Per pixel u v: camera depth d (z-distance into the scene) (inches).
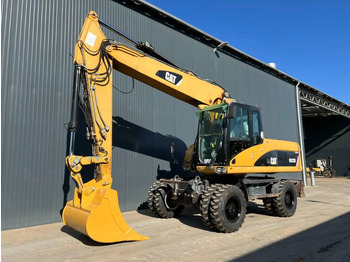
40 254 186.4
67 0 317.1
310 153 1198.9
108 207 199.3
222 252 187.5
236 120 274.7
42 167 280.1
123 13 372.2
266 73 644.1
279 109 669.9
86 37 225.8
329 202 415.8
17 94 269.1
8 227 254.5
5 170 256.2
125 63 244.8
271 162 304.7
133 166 359.6
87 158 208.2
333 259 175.9
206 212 234.2
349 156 1084.5
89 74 222.1
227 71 532.1
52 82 295.0
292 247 198.8
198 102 296.0
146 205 367.6
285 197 310.7
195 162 285.7
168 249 193.3
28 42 281.6
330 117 1152.8
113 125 345.1
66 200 294.5
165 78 266.2
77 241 215.6
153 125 389.7
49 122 289.0
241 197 250.5
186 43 454.6
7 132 259.8
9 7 271.7
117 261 171.2
